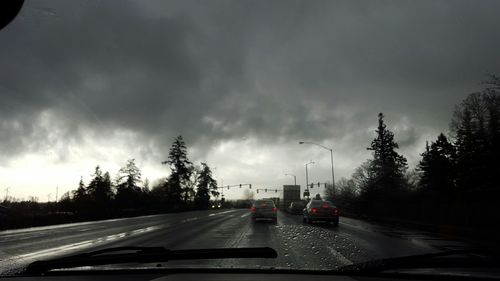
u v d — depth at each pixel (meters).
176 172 96.56
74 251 14.86
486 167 37.03
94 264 4.80
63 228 29.78
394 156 74.69
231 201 178.00
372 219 42.62
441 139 55.06
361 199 57.09
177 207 83.81
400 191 51.25
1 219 31.12
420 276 4.37
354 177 77.31
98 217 46.16
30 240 19.89
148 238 18.83
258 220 35.03
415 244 15.98
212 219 38.31
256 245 14.77
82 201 68.75
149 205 79.62
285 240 16.72
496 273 4.38
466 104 44.19
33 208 59.78
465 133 43.38
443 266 4.58
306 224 29.22
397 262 4.68
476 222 29.09
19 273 4.85
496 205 27.34
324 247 13.88
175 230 23.80
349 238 18.03
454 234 22.92
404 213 42.03
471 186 39.88
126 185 87.69
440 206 34.16
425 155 60.03
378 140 76.00
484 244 16.48
